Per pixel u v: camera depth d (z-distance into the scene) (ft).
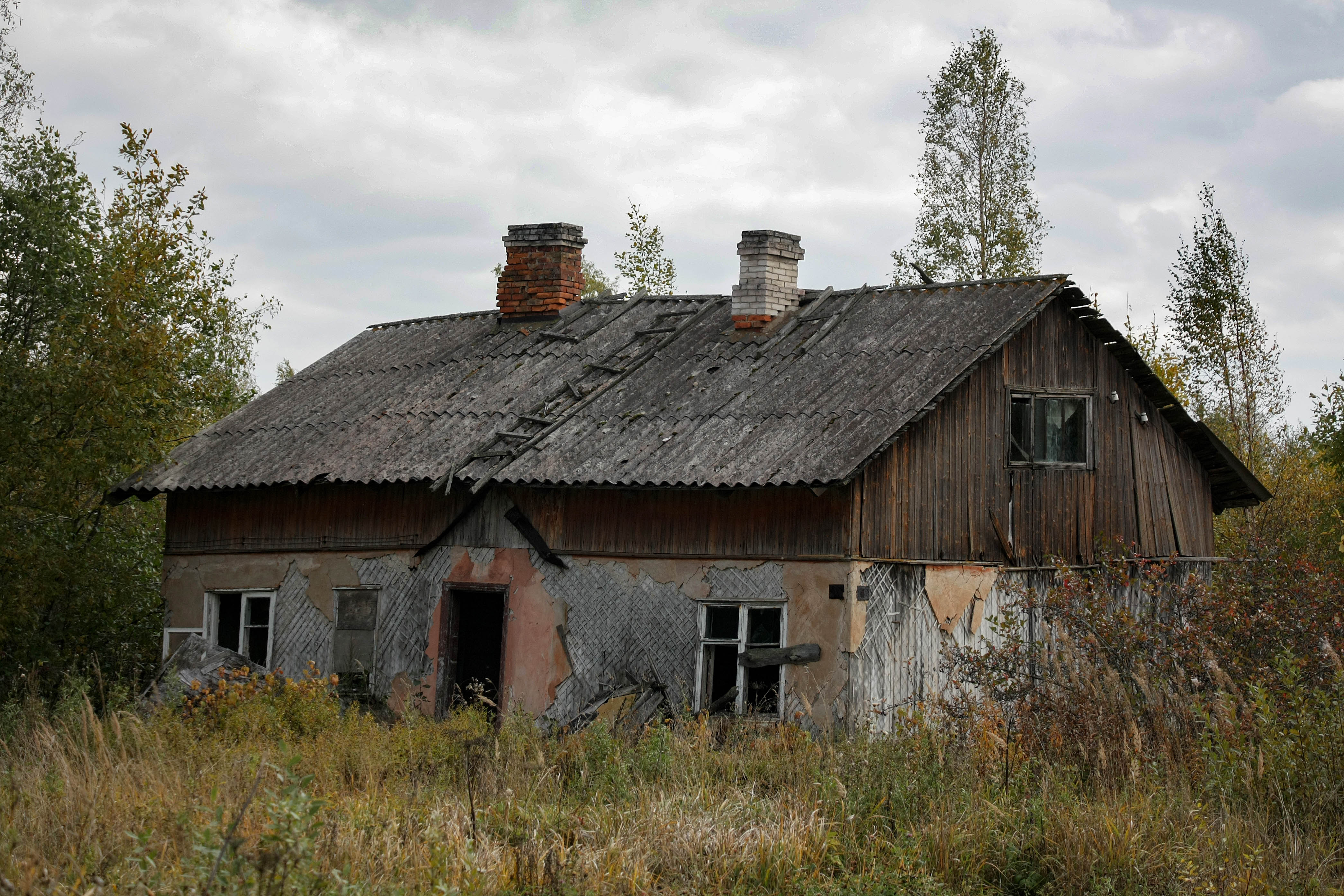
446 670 50.57
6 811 28.17
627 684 46.78
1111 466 53.67
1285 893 25.75
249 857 21.62
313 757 36.63
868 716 42.96
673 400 50.88
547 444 49.57
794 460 43.47
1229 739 32.37
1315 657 37.17
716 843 28.32
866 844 29.78
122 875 23.80
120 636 57.72
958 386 47.78
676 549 46.68
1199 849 27.73
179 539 57.88
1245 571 44.01
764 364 51.96
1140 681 34.78
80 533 58.18
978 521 48.34
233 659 49.96
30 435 50.14
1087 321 52.80
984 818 30.22
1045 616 42.06
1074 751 34.12
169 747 37.29
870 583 44.06
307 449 55.06
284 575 55.01
